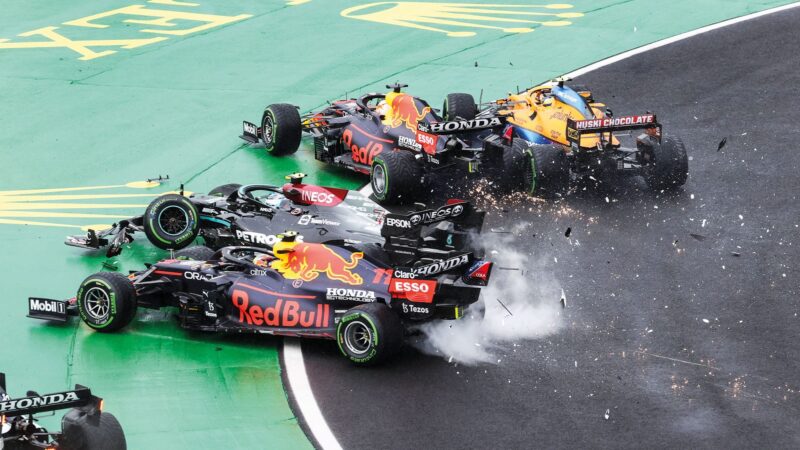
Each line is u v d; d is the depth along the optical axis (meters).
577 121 73.62
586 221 71.38
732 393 51.91
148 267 61.53
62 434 43.31
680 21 113.12
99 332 59.66
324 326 56.25
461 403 51.62
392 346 53.72
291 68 103.50
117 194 79.25
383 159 74.94
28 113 94.81
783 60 101.38
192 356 57.00
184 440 49.62
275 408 52.06
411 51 107.12
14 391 54.03
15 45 112.12
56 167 84.19
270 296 57.47
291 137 84.00
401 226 57.81
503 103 81.19
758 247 67.12
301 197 65.12
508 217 72.19
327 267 57.12
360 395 52.59
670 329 57.94
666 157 73.69
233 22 117.75
